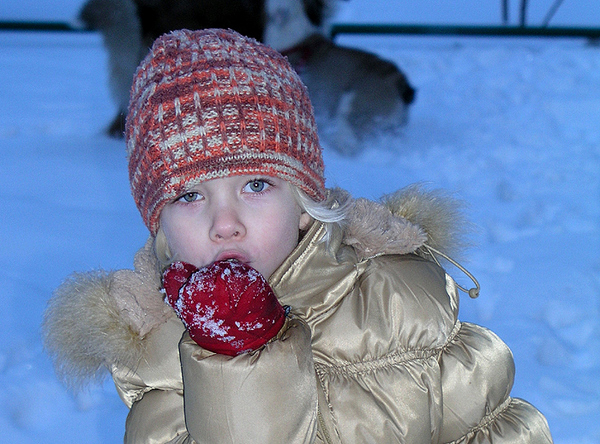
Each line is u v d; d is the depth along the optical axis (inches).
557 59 254.2
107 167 152.9
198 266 39.0
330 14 169.9
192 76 38.8
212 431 34.8
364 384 40.5
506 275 104.3
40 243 113.6
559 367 83.0
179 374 41.3
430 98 211.0
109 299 40.6
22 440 72.1
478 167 153.3
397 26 334.0
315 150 42.0
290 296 41.4
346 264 42.4
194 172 37.6
